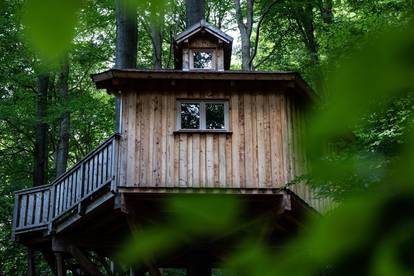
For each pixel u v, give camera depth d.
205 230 1.21
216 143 13.96
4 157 26.25
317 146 0.94
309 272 0.90
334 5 22.25
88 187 13.86
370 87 0.80
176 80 14.15
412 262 0.82
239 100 14.34
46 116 23.78
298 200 13.60
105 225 14.87
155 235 1.19
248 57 22.22
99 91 30.08
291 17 25.27
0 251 22.42
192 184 13.60
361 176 0.93
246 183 13.62
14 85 23.27
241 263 1.02
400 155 0.87
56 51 0.71
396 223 0.84
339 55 0.83
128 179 13.48
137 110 14.12
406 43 0.79
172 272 20.91
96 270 14.70
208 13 28.02
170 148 13.86
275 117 14.16
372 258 0.84
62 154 25.33
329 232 0.86
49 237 15.07
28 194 15.28
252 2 23.12
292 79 13.97
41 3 0.70
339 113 0.84
